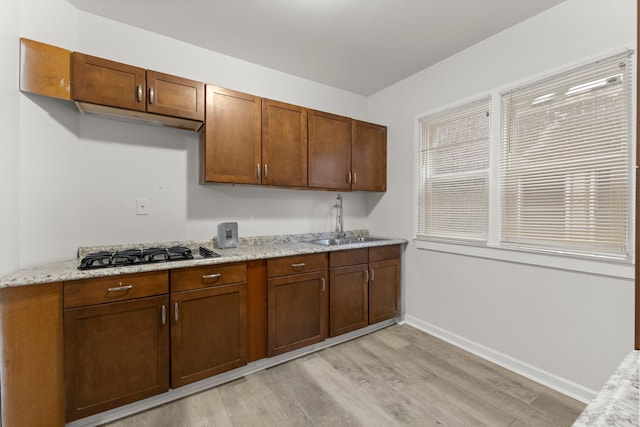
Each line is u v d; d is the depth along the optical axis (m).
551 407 1.71
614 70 1.66
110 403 1.57
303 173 2.54
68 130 1.87
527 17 2.00
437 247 2.64
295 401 1.77
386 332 2.75
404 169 2.99
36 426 1.41
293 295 2.22
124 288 1.59
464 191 2.46
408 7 1.90
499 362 2.18
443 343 2.52
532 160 2.02
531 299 2.01
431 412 1.67
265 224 2.75
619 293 1.64
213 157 2.11
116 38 2.07
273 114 2.38
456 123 2.53
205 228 2.43
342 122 2.81
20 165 1.56
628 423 0.46
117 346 1.58
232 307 1.95
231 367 1.94
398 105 3.06
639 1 0.76
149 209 2.20
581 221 1.79
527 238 2.05
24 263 1.58
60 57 1.67
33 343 1.40
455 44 2.35
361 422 1.60
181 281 1.76
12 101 1.51
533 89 2.02
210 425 1.58
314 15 2.00
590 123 1.75
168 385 1.73
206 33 2.21
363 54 2.50
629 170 1.60
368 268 2.68
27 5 1.63
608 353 1.68
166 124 2.18
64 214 1.84
